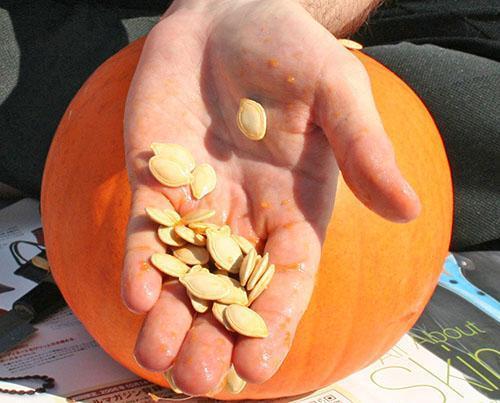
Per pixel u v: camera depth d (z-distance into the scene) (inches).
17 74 30.6
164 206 17.9
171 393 21.8
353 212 20.2
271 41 17.5
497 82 29.3
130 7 33.2
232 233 18.3
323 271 20.1
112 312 20.6
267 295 16.7
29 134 30.5
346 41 23.3
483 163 29.5
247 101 17.9
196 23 19.6
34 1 32.0
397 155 21.2
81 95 22.4
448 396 22.7
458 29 32.2
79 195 20.9
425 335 25.5
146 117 18.8
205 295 16.2
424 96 29.5
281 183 18.1
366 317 20.8
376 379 23.3
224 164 18.7
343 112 16.4
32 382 21.8
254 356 15.7
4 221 29.9
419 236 21.2
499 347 25.1
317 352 20.7
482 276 29.1
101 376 22.3
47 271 26.0
